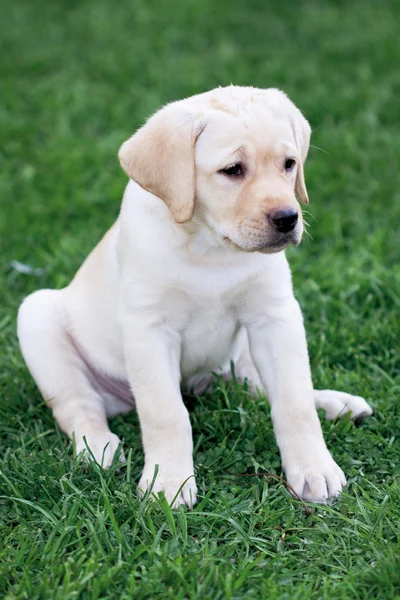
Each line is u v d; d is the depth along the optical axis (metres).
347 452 5.07
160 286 4.79
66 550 4.29
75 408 5.32
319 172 8.81
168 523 4.33
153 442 4.75
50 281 7.20
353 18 13.52
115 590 3.99
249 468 4.95
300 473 4.74
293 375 4.84
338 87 11.03
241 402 5.40
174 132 4.52
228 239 4.57
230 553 4.21
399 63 11.67
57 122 10.33
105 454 5.02
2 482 4.79
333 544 4.29
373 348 6.12
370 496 4.67
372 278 6.78
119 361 5.46
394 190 8.52
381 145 9.37
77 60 12.41
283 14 13.96
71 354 5.52
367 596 3.92
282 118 4.62
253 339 5.04
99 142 9.65
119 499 4.59
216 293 4.84
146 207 4.82
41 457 4.95
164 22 13.66
